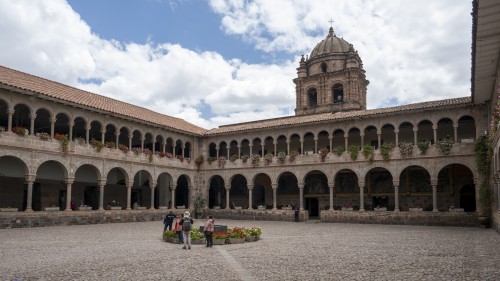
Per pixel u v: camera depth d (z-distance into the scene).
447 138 39.09
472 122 40.09
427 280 12.09
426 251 18.55
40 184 39.03
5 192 36.28
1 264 15.16
